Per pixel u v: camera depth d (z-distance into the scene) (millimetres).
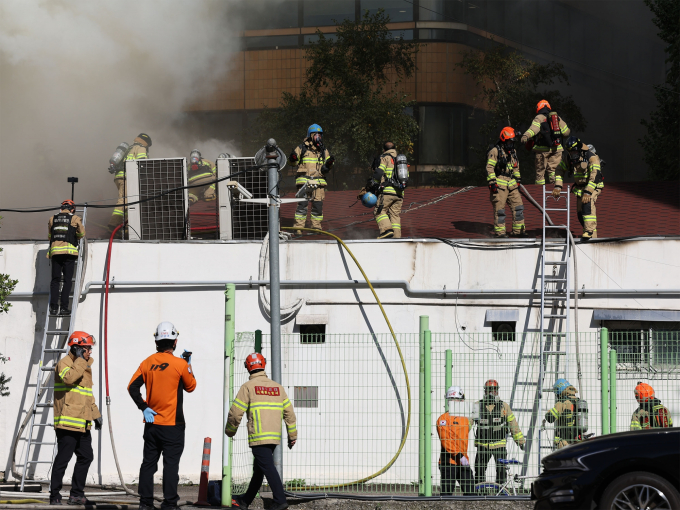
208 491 18656
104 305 22828
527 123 62625
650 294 22016
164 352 16312
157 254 23078
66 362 16750
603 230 25062
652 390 18297
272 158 18109
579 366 19672
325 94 60438
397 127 57938
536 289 22266
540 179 29250
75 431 16797
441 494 17922
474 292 22328
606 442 14297
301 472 20719
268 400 16266
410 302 22484
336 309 22625
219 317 22781
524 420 21156
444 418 18281
